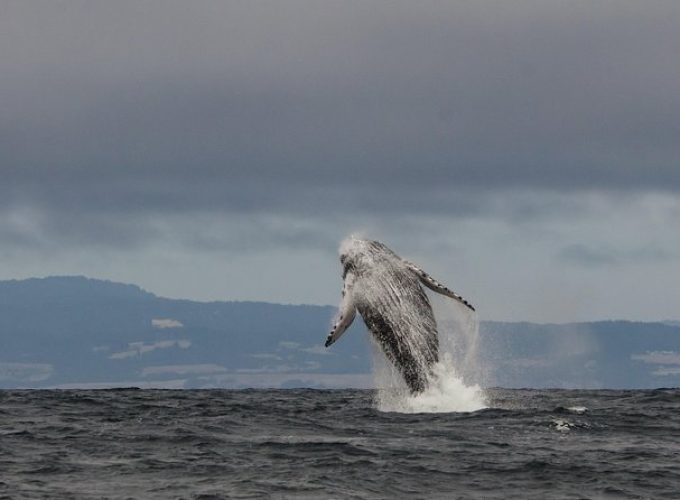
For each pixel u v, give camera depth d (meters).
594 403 148.50
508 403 133.00
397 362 120.19
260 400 158.00
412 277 120.06
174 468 92.81
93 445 104.50
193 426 117.50
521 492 85.00
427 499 82.81
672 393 183.50
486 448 100.62
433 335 119.62
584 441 106.00
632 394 181.62
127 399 160.62
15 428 117.94
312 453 98.44
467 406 125.69
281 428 115.00
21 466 94.25
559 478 89.12
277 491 84.38
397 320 118.81
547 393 185.38
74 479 89.19
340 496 83.00
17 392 189.50
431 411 123.81
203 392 193.75
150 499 82.31
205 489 85.12
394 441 104.31
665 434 112.19
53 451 101.25
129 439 107.69
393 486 86.31
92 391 194.12
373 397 163.75
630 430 114.25
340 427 114.44
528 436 108.12
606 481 88.25
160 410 137.50
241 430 113.94
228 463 94.56
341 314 120.56
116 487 86.19
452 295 118.62
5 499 82.31
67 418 128.25
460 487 86.31
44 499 82.38
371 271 121.56
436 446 101.44
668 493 85.00
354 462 94.19
